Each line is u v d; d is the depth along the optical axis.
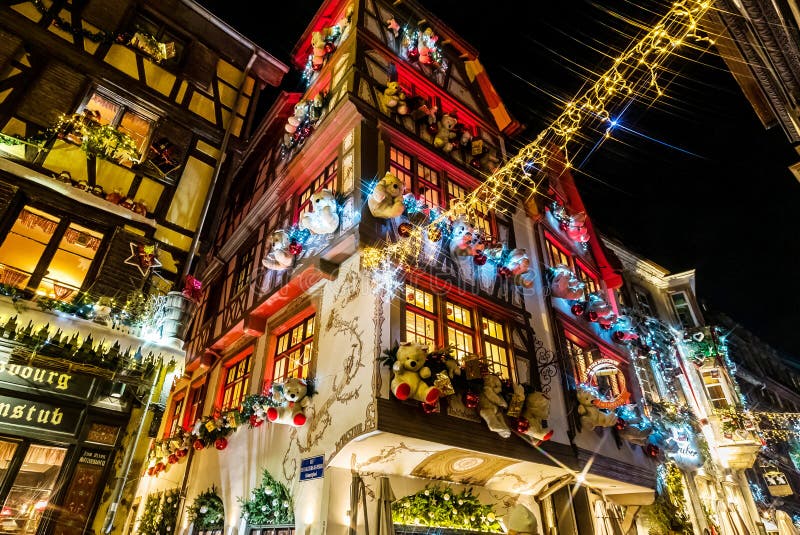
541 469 7.24
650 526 9.41
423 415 5.76
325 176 8.80
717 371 15.34
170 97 9.26
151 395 6.47
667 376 14.11
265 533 6.75
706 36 3.77
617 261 12.70
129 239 7.52
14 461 5.58
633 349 12.06
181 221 8.45
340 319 6.88
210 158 9.41
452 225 8.09
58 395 6.05
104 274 7.00
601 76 4.11
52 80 7.74
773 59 3.66
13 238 6.62
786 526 16.36
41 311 6.02
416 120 9.23
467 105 11.15
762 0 3.21
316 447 6.24
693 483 12.16
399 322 6.33
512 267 8.51
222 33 10.67
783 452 19.97
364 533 5.64
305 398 6.82
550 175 11.98
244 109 10.55
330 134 8.78
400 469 6.30
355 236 6.81
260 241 10.38
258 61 11.20
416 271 7.07
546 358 8.42
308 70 11.87
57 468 5.86
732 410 14.35
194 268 8.27
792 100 4.00
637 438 9.35
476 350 7.39
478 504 6.92
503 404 6.34
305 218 7.32
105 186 7.75
